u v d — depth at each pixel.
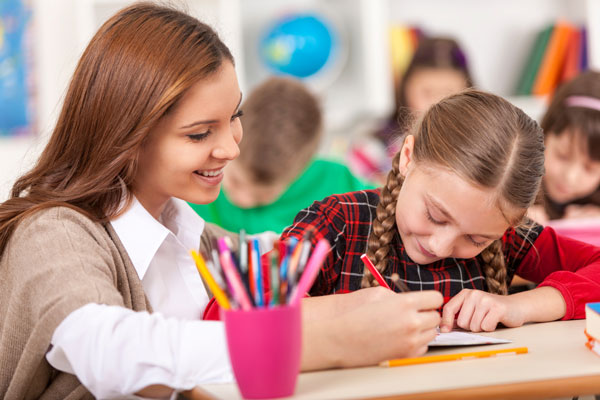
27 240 0.98
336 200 1.31
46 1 3.16
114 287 0.93
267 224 2.38
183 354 0.82
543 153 1.17
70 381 0.97
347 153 3.16
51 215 1.01
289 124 2.26
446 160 1.09
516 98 3.25
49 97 3.17
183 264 1.20
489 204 1.07
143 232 1.11
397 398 0.72
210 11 3.04
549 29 3.21
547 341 0.97
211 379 0.82
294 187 2.45
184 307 1.18
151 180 1.11
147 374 0.82
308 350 0.84
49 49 3.17
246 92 3.20
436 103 1.23
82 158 1.10
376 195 1.35
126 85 1.05
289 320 0.73
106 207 1.10
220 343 0.83
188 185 1.10
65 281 0.89
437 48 3.09
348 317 0.86
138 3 1.14
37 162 1.16
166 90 1.03
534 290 1.16
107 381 0.82
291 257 0.77
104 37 1.08
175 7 1.24
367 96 3.17
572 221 2.36
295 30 3.10
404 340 0.85
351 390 0.75
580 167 2.38
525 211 1.14
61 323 0.85
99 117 1.06
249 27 3.21
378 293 1.01
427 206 1.10
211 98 1.06
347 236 1.28
